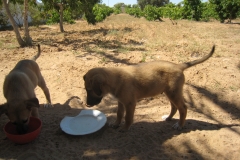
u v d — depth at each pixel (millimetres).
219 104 1657
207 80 1984
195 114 1542
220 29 5105
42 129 1350
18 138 1123
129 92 1262
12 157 1107
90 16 6566
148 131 1329
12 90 1188
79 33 5133
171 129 1354
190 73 2131
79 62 2562
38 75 1570
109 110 1619
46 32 5496
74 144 1213
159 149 1164
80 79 2072
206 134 1252
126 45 3482
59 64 2498
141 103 1701
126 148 1175
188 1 8008
